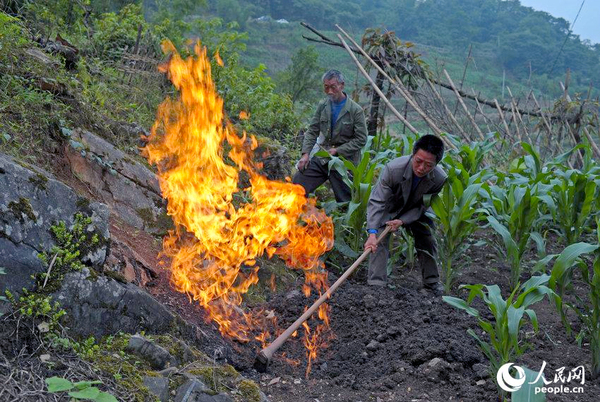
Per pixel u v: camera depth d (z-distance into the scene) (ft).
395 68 34.24
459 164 21.61
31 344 10.99
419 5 394.52
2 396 9.84
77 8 31.68
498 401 13.78
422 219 20.27
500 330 13.99
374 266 20.04
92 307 12.10
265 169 25.45
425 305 18.57
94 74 25.08
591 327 15.34
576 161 35.50
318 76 65.62
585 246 15.01
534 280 14.61
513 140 35.27
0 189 11.36
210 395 11.70
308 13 373.61
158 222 18.22
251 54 264.93
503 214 22.04
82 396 10.11
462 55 319.47
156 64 28.68
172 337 13.32
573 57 285.23
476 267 23.06
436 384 14.51
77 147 17.08
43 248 11.72
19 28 20.66
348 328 17.60
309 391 14.11
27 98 16.98
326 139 23.43
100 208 13.00
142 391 11.12
